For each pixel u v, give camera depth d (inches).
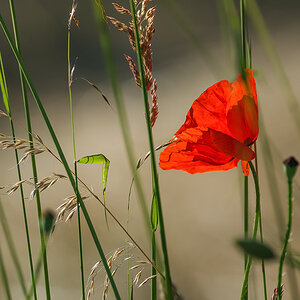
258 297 95.0
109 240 149.9
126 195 177.6
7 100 76.1
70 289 130.0
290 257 72.6
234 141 72.9
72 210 73.7
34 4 366.0
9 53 357.7
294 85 214.5
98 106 269.7
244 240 69.4
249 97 73.5
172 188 176.4
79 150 224.4
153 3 228.7
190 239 146.3
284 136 185.9
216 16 361.7
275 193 75.3
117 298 73.6
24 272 140.1
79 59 347.9
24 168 208.8
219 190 166.6
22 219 168.6
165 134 217.6
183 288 128.3
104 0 348.2
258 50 264.7
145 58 72.6
